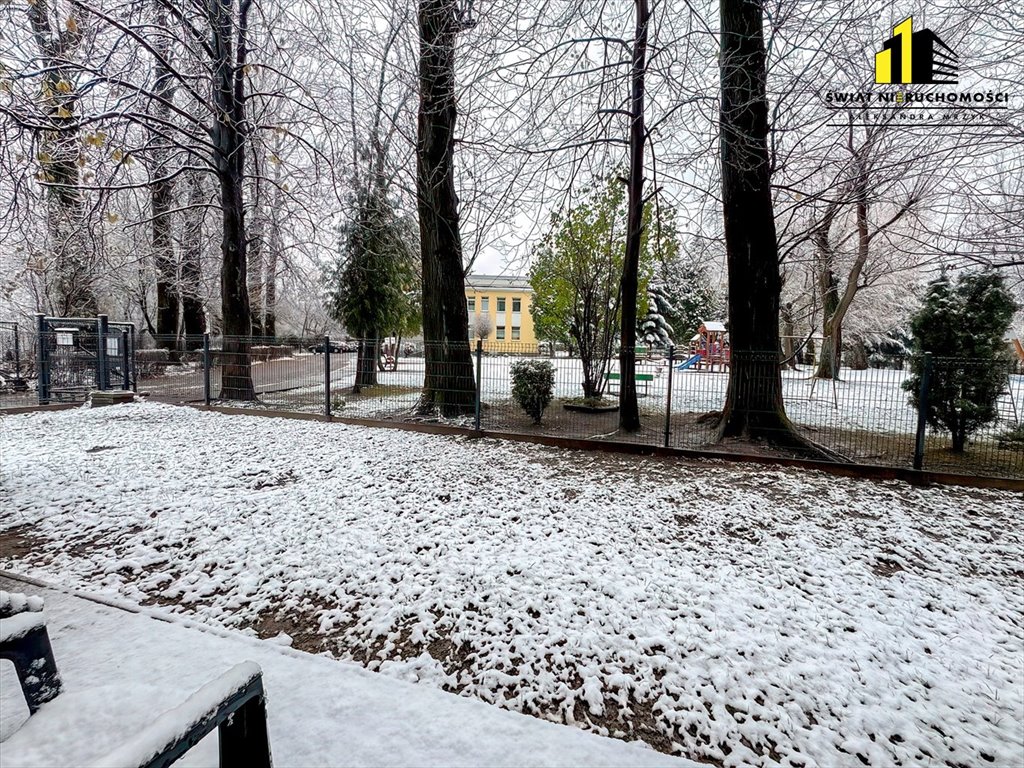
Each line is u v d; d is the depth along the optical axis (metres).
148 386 11.88
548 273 12.62
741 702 2.18
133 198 13.94
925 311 7.52
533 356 9.44
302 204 12.85
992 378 6.89
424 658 2.43
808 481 5.63
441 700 2.06
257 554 3.53
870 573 3.42
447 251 9.87
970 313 7.10
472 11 7.55
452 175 9.87
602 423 9.46
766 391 7.23
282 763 1.70
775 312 7.37
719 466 6.29
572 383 11.11
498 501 4.76
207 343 10.57
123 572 3.28
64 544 3.68
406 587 3.10
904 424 7.27
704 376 11.59
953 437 7.14
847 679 2.35
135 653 2.29
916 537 4.04
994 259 9.16
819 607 2.97
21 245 10.21
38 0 5.23
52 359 10.74
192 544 3.69
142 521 4.10
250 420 9.04
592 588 3.13
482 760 1.75
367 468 5.83
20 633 1.62
